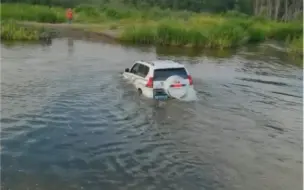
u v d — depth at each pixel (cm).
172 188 945
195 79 2261
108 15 6962
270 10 9544
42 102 1609
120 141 1224
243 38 4597
